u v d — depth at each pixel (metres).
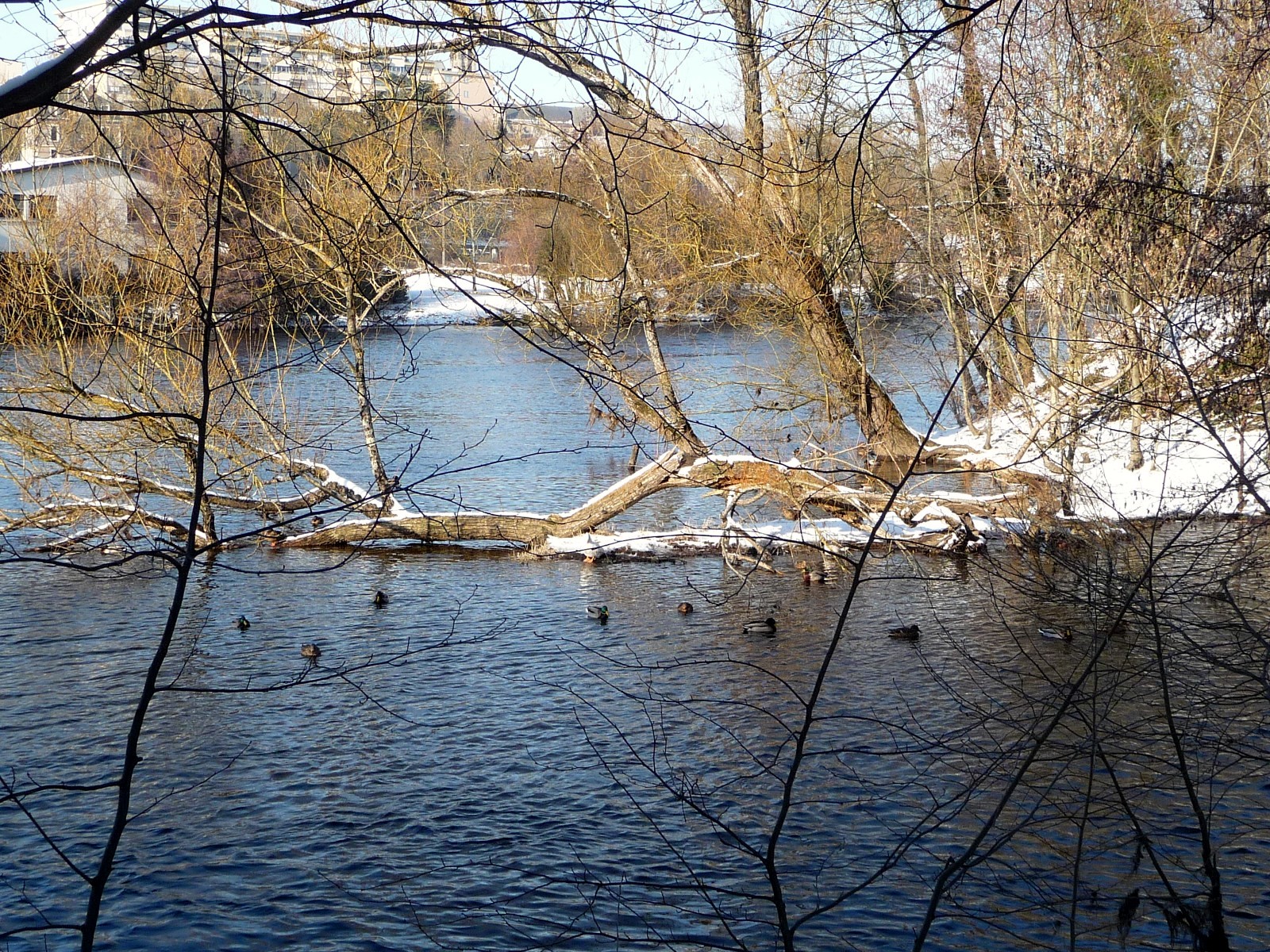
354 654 19.06
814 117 15.05
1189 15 20.56
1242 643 8.05
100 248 22.09
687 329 41.09
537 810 13.44
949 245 29.09
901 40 8.20
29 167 21.77
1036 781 12.16
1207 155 27.19
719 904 11.23
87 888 11.91
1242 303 9.39
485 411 42.75
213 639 19.73
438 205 21.81
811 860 11.88
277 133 7.86
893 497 5.41
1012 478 20.67
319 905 11.51
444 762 14.84
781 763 14.18
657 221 25.86
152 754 15.11
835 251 26.97
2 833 13.03
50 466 29.16
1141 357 10.06
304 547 26.23
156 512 26.97
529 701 16.91
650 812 13.28
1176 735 6.98
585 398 37.62
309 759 14.97
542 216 23.56
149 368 21.25
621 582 23.55
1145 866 10.74
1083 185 16.66
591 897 11.45
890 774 13.48
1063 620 9.92
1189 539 10.76
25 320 22.70
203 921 11.25
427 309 67.00
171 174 8.91
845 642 18.78
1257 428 8.44
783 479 24.02
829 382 31.06
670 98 6.89
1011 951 10.00
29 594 22.03
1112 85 21.09
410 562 25.39
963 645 17.81
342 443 35.97
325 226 6.78
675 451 24.97
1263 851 10.78
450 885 11.80
